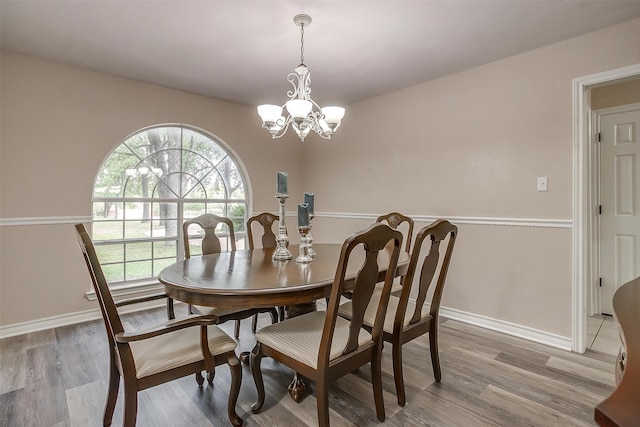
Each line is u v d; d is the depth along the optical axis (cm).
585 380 205
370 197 384
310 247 231
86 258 144
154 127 352
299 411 178
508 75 276
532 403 182
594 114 322
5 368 219
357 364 159
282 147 446
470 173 300
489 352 243
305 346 157
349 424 167
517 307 273
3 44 255
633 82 304
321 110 228
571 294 246
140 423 167
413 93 341
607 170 319
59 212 291
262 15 214
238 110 403
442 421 168
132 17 217
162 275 180
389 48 260
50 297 289
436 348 203
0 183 266
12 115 269
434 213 326
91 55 273
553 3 202
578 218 242
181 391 196
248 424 167
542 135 259
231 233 289
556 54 252
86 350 245
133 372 138
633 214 308
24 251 277
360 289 148
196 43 252
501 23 224
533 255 264
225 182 407
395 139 358
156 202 357
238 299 153
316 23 224
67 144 294
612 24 226
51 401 184
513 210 274
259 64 289
